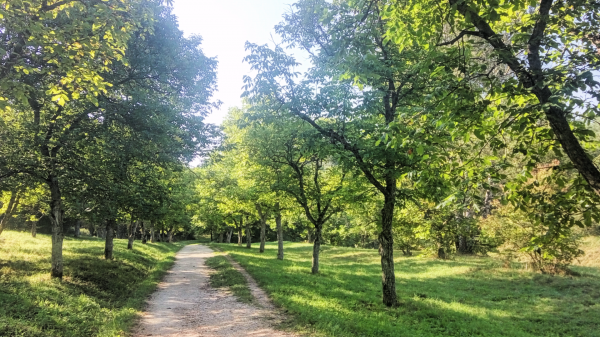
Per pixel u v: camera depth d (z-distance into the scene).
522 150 4.48
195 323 8.87
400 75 10.52
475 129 4.12
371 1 5.82
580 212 4.09
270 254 31.55
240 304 10.91
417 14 5.23
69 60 5.97
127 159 11.96
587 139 4.03
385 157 10.09
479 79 4.43
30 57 6.54
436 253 25.78
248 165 20.91
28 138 9.48
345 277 17.70
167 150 13.11
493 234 19.53
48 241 25.00
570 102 3.31
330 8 7.12
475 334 8.91
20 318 7.16
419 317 10.35
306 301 10.80
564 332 9.50
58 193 11.99
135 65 11.96
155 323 8.87
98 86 6.71
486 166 4.71
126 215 16.23
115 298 11.72
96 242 29.17
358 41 5.83
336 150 10.64
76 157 10.51
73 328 7.52
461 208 4.81
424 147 4.58
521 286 15.05
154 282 15.03
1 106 5.39
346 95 10.30
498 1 3.85
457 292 14.61
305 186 18.77
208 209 38.28
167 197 14.54
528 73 3.89
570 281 14.72
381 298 12.61
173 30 13.51
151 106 11.95
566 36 4.66
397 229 22.02
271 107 12.00
